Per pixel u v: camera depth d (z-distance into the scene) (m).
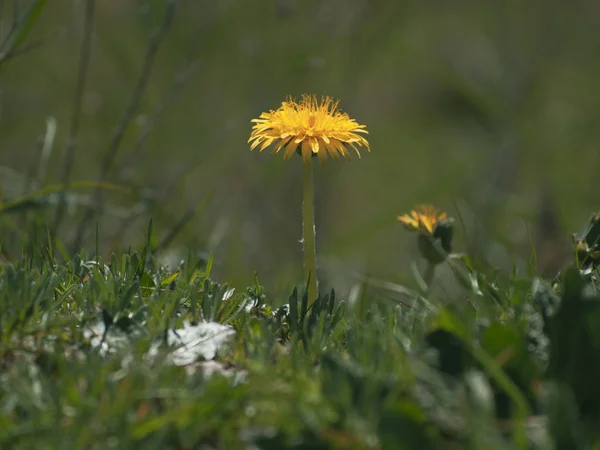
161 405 2.83
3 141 10.19
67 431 2.60
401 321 3.73
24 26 5.68
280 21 10.15
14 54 5.76
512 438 2.59
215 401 2.72
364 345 3.25
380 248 11.77
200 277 4.31
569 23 13.74
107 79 10.66
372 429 2.59
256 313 3.96
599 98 13.29
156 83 10.40
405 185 13.66
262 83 10.27
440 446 2.55
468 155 13.20
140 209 7.18
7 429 2.58
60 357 3.06
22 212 5.66
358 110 14.38
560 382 2.79
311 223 4.14
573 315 2.88
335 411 2.71
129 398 2.74
